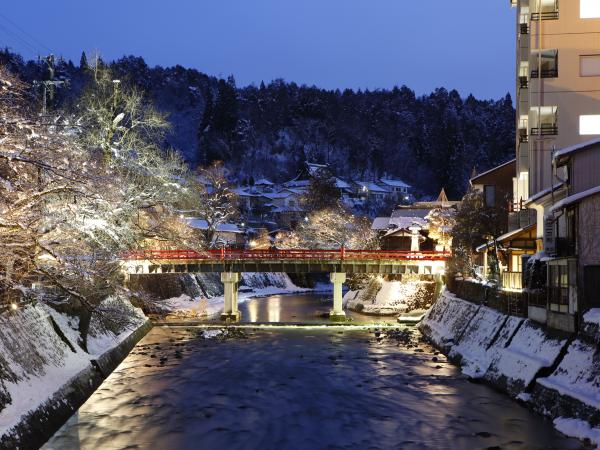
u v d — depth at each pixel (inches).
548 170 1489.9
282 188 5315.0
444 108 7859.3
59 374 963.3
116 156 1797.5
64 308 1191.6
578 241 880.9
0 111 845.2
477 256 1914.4
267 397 1019.9
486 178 2110.0
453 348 1363.2
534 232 1498.5
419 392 1034.7
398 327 1918.1
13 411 746.2
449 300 1672.0
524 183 1701.5
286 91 7721.5
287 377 1173.7
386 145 7372.1
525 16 1740.9
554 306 949.2
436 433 810.8
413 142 7337.6
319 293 3676.2
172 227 2167.8
